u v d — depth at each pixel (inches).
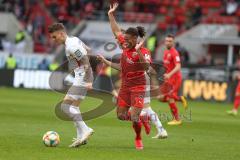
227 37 4448.8
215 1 4837.6
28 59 4335.6
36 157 1237.7
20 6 5002.5
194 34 4544.8
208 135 1854.1
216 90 3690.9
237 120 2493.8
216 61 4441.4
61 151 1334.9
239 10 4761.3
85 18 4803.2
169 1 4933.6
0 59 4352.9
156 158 1298.0
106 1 4896.7
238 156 1395.2
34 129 1797.5
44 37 4793.3
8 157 1221.1
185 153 1402.6
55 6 4995.1
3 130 1734.7
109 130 1859.0
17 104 2787.9
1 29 4879.4
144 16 4768.7
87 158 1250.6
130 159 1263.5
